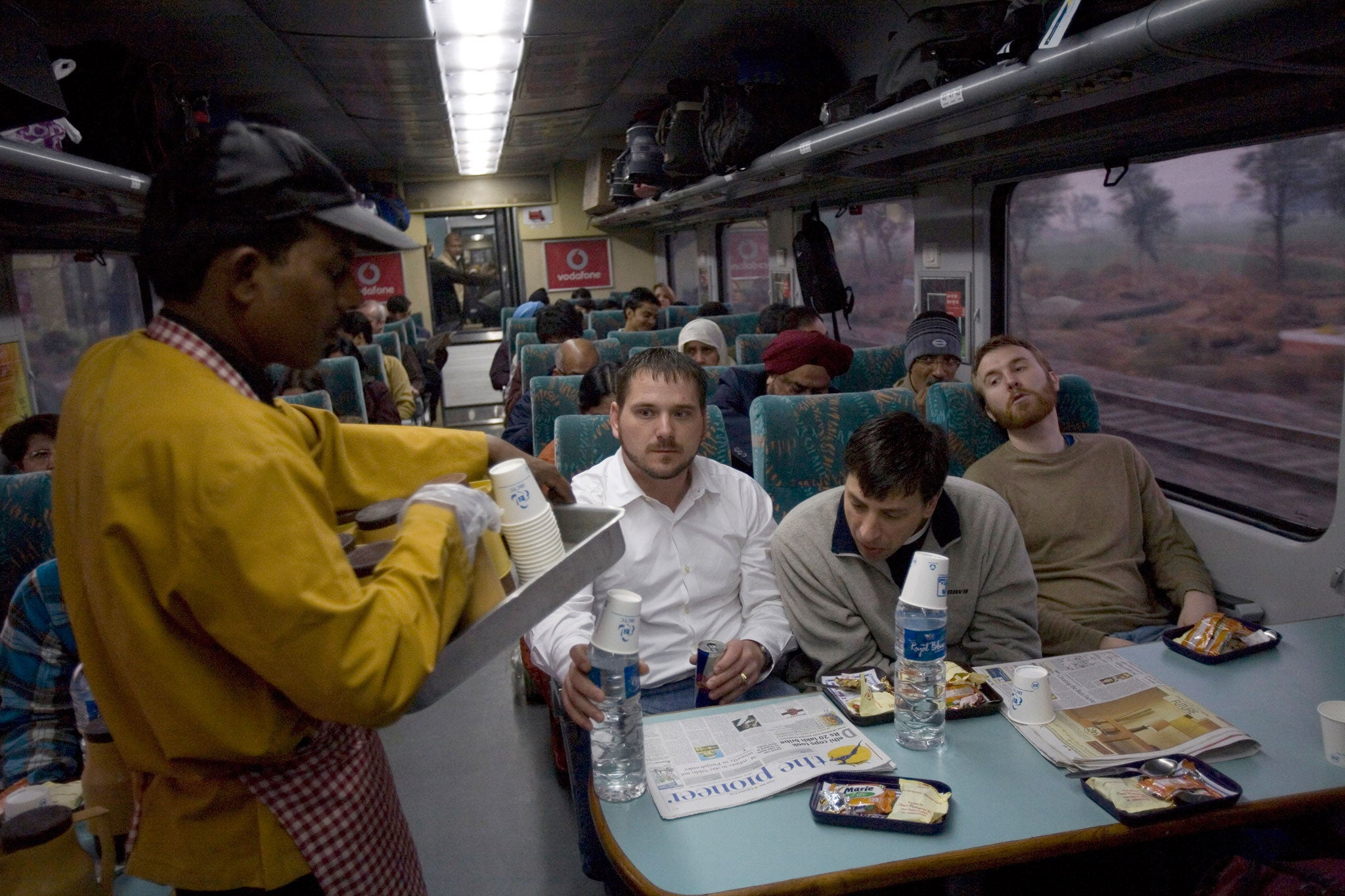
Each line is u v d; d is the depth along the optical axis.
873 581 2.01
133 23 4.44
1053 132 3.14
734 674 1.78
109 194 3.50
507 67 5.84
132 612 0.96
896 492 1.80
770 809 1.33
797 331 3.71
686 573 2.06
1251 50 1.93
